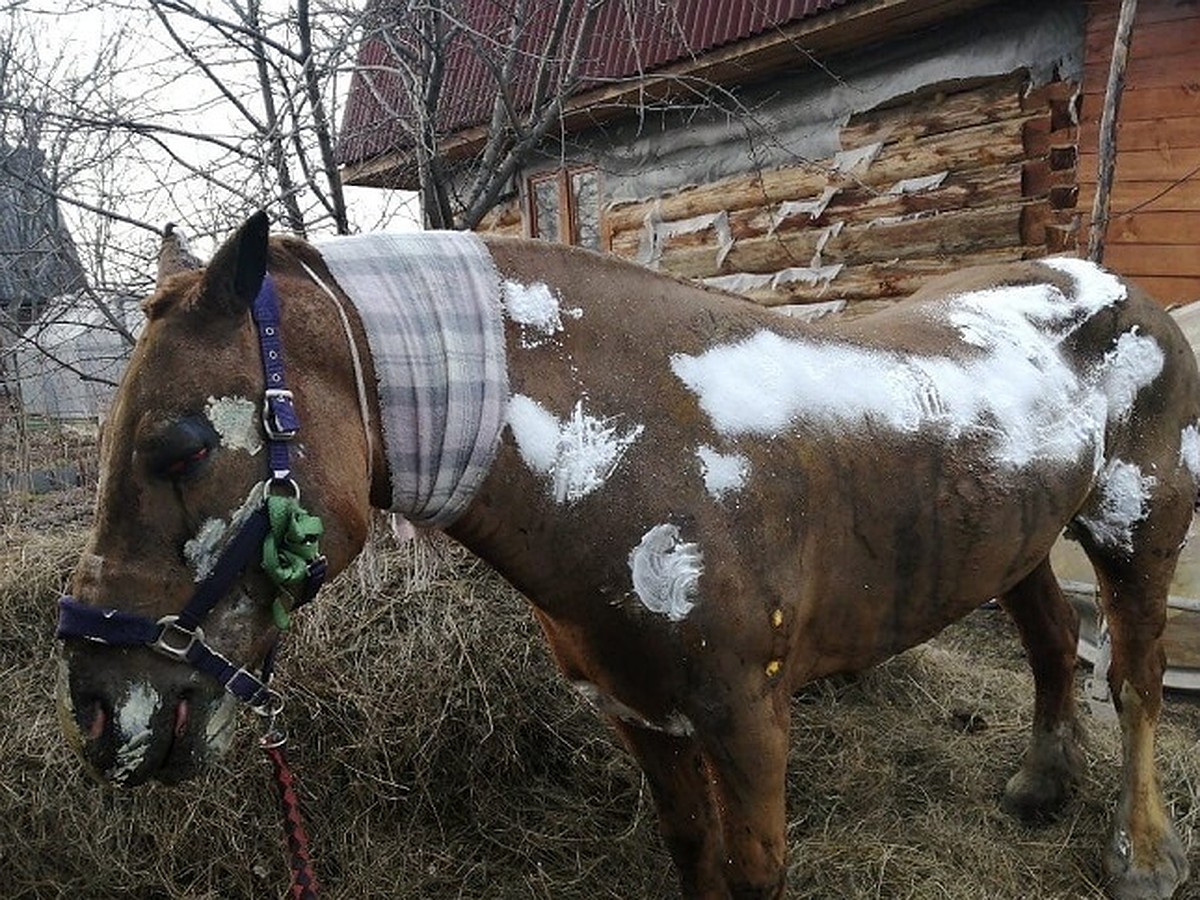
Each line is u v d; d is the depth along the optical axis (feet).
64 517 14.07
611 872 8.17
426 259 4.92
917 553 6.12
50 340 12.85
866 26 14.52
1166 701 11.80
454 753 8.57
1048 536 6.84
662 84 15.94
